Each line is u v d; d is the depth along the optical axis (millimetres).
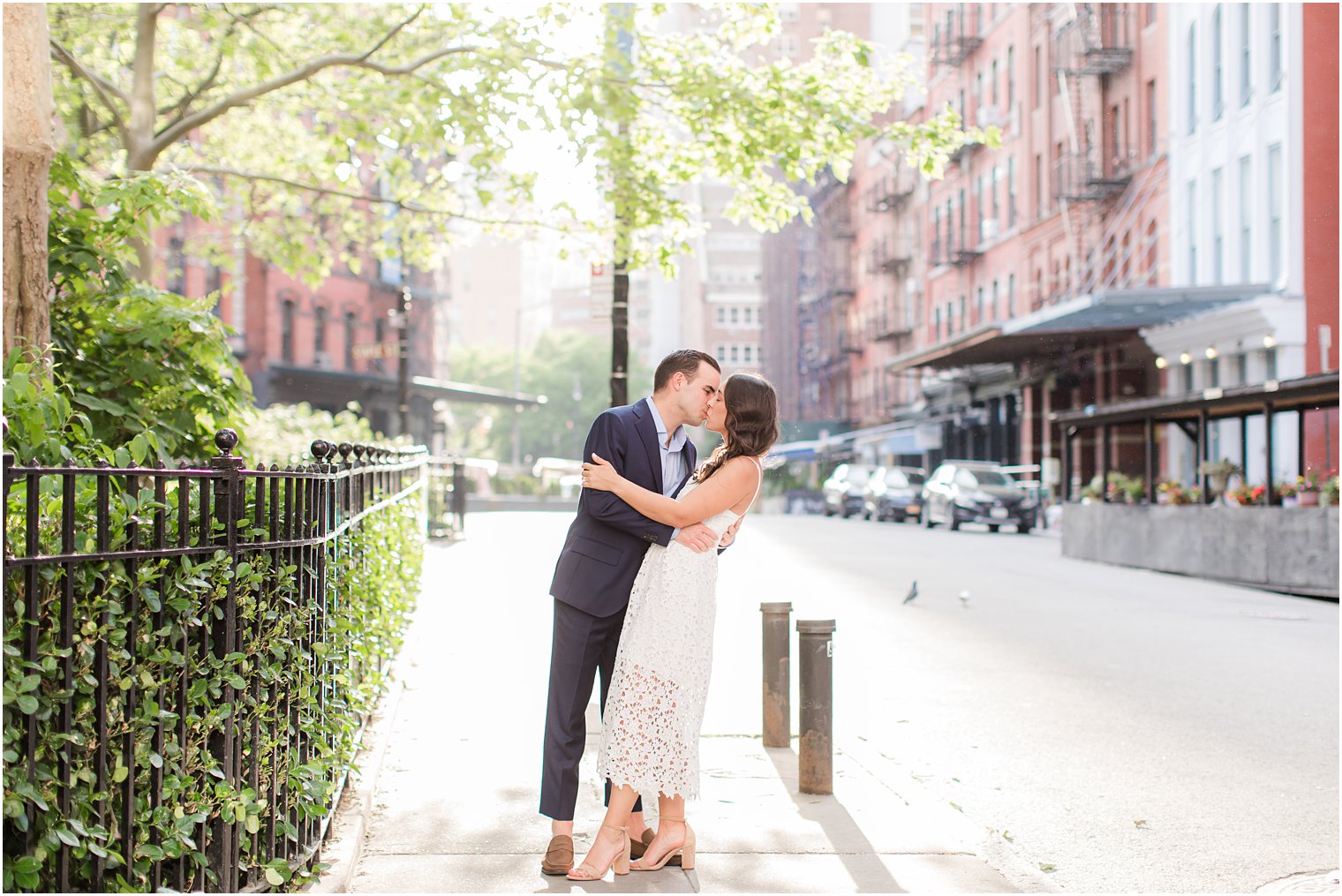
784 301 77812
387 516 8109
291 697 4211
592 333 119250
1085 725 7559
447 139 12336
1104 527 20984
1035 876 4629
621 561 4594
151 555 3113
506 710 7473
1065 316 29109
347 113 15898
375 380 47562
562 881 4426
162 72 16812
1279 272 26828
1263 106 27188
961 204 47562
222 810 3488
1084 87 35344
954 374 47125
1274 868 4891
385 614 7461
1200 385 29969
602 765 4543
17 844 2816
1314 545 15523
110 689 3057
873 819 5277
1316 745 7035
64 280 6547
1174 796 5941
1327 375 14852
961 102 46906
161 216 6855
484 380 112125
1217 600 14789
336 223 17859
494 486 53312
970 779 6277
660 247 13031
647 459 4566
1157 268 31828
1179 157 30812
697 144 12719
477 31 12336
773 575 17500
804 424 64000
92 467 2979
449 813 5273
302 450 16391
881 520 39781
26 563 2699
